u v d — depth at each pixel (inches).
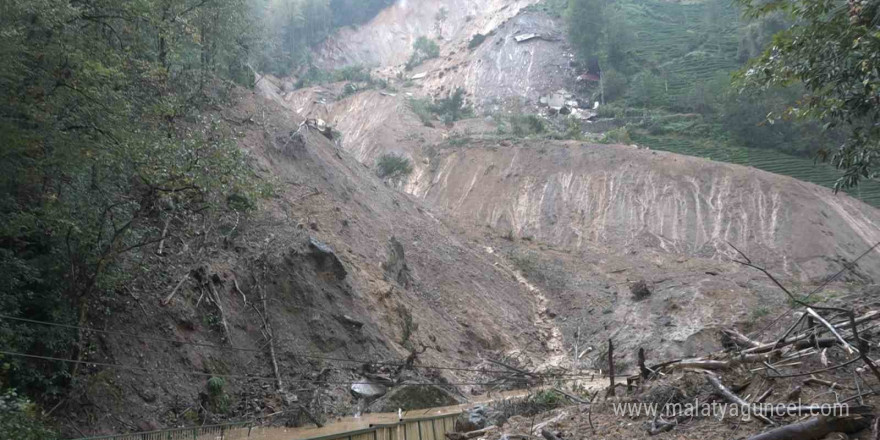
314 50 5064.0
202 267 738.2
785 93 2957.7
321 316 847.7
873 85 421.4
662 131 3164.4
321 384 733.9
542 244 2039.9
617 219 2151.8
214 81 1302.9
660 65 3897.6
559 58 4045.3
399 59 5182.1
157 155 563.8
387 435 436.8
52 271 539.8
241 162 655.1
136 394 570.9
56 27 539.2
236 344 717.3
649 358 1273.4
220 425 580.7
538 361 1277.1
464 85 4037.9
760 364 365.4
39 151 529.7
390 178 2536.9
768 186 2130.9
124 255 639.1
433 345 1074.1
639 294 1529.3
